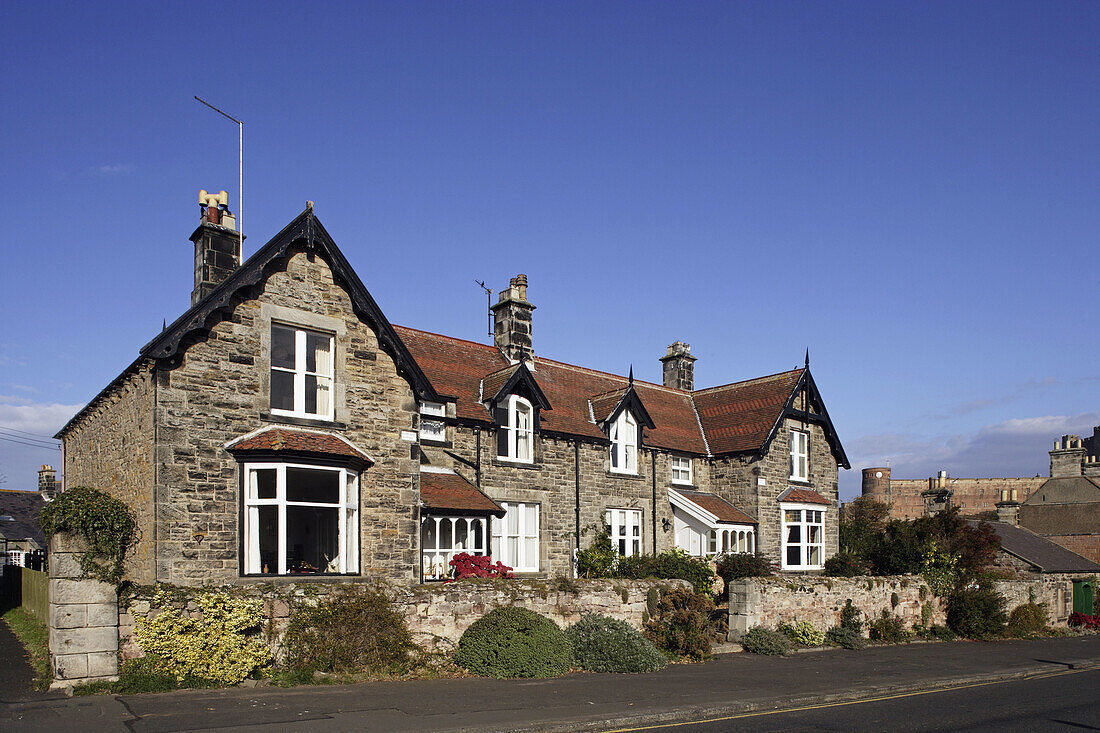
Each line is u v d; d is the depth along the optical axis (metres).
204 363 15.02
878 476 83.88
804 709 13.64
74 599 12.16
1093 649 24.83
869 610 24.72
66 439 23.66
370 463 16.70
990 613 27.41
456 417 22.08
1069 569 34.88
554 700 12.87
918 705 14.27
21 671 14.02
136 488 15.27
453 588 16.16
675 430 30.05
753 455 29.02
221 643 13.14
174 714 10.80
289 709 11.36
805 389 31.94
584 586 18.36
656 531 27.55
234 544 14.90
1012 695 15.75
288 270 16.36
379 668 14.45
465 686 13.93
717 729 11.61
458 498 20.23
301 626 14.11
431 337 25.36
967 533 28.66
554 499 24.33
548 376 27.70
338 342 16.86
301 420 16.17
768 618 21.72
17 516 45.06
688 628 19.14
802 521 30.34
